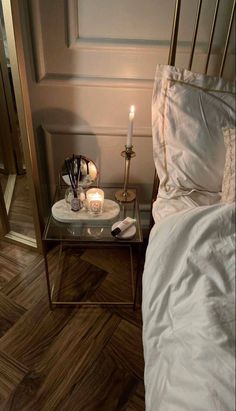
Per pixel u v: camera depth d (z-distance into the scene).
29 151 1.30
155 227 1.07
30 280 1.51
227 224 0.87
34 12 1.18
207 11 1.22
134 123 1.48
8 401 1.07
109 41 1.27
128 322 1.35
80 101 1.41
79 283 1.51
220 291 0.76
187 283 0.81
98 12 1.21
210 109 1.11
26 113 1.22
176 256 0.90
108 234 1.24
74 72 1.34
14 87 1.16
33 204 1.47
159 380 0.74
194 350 0.68
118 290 1.49
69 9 1.18
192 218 0.92
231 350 0.64
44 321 1.33
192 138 1.12
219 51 1.31
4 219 1.66
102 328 1.32
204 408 0.58
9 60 1.11
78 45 1.26
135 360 1.21
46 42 1.26
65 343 1.25
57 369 1.16
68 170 1.38
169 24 1.24
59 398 1.08
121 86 1.37
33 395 1.09
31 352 1.21
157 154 1.20
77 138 1.52
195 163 1.12
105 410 1.06
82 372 1.16
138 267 1.43
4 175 1.62
